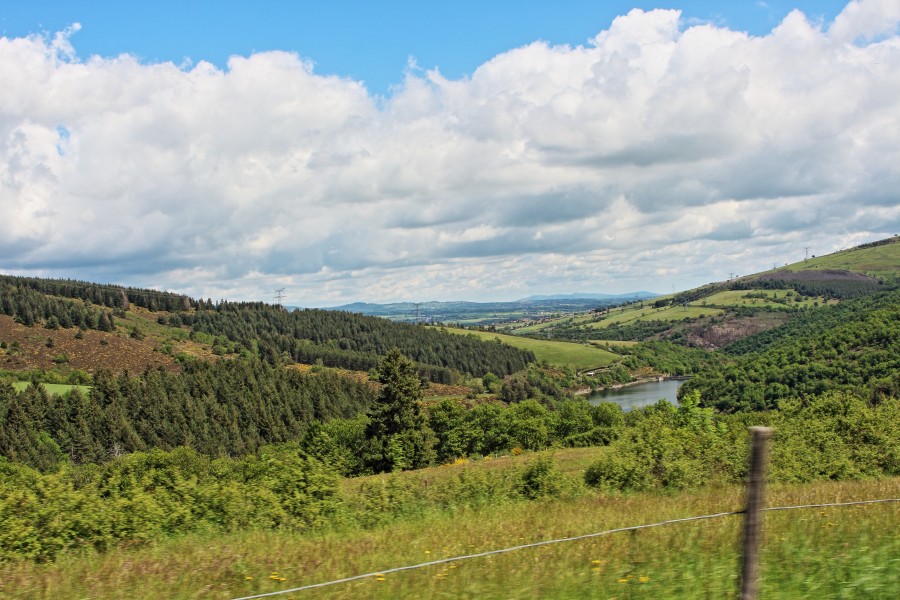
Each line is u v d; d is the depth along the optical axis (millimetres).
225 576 9500
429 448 73375
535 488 21125
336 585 8164
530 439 84062
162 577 9516
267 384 161500
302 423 146250
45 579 9656
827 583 7305
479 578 8133
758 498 5664
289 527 15062
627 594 7223
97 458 116938
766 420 39188
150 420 137000
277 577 9109
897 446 26750
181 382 161000
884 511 11086
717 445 24984
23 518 13094
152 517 14359
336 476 17797
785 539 9086
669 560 8383
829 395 36312
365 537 12805
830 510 11289
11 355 187375
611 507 15492
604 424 89562
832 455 25234
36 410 125875
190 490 16109
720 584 7355
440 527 13609
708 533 9750
